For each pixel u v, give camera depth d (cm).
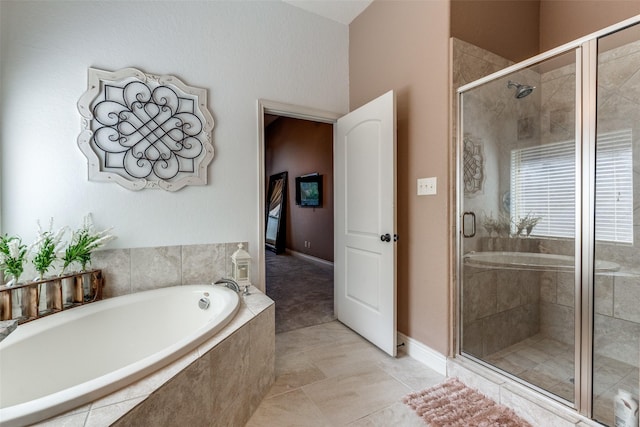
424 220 205
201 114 222
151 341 186
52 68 180
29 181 176
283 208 704
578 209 158
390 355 214
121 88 196
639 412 128
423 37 204
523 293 206
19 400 131
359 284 247
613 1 201
